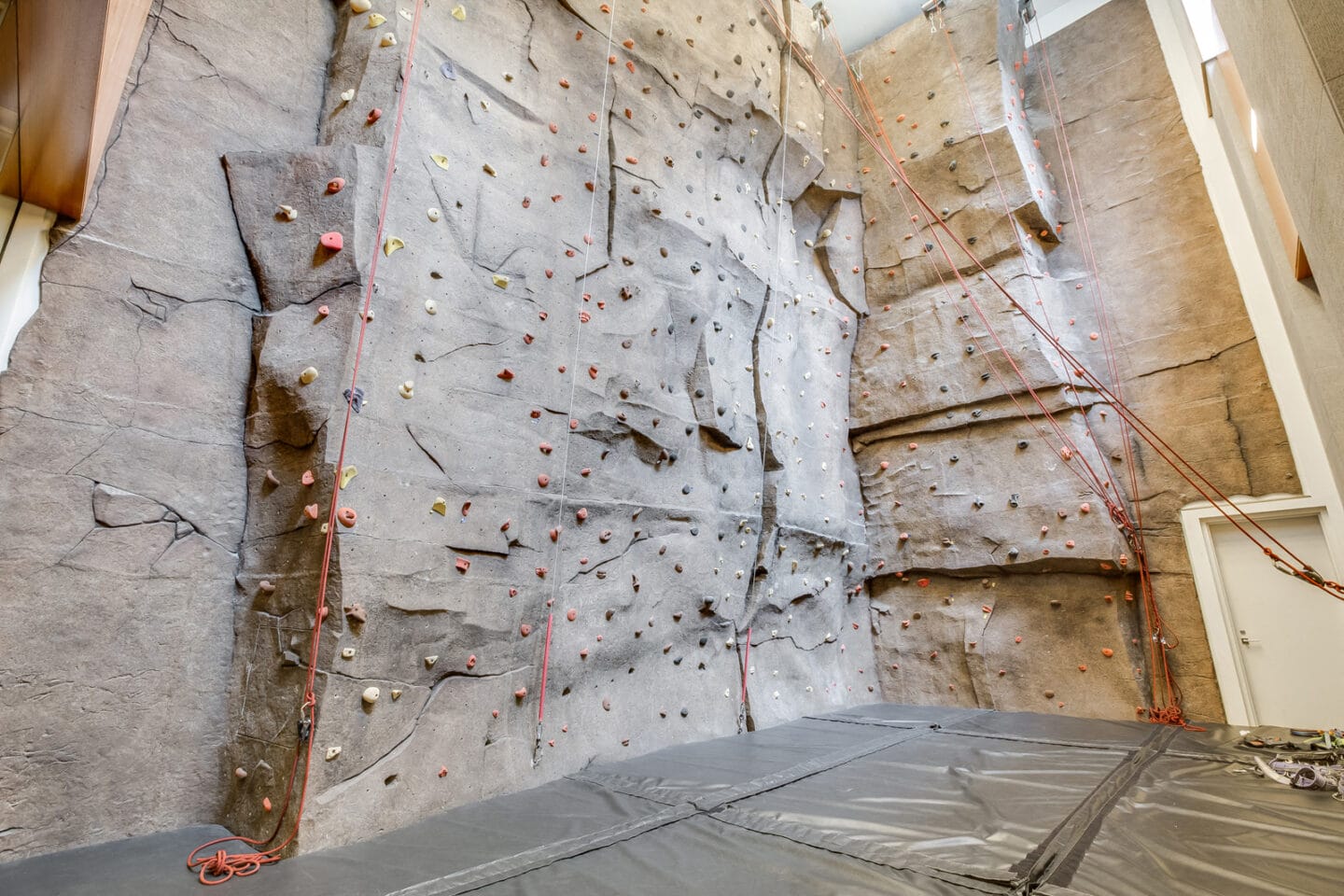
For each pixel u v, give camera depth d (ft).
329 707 6.26
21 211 6.01
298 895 4.82
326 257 7.44
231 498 7.09
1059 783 7.68
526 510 8.76
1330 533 11.78
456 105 9.07
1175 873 5.05
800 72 16.74
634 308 11.09
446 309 8.29
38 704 5.61
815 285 16.51
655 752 9.69
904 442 15.99
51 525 5.84
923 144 17.21
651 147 12.18
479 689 7.83
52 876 5.05
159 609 6.41
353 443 6.95
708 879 5.09
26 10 4.02
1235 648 12.19
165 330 6.77
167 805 6.24
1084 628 13.26
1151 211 15.37
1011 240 15.39
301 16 8.58
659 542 10.80
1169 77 15.93
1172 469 13.43
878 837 5.91
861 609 15.72
